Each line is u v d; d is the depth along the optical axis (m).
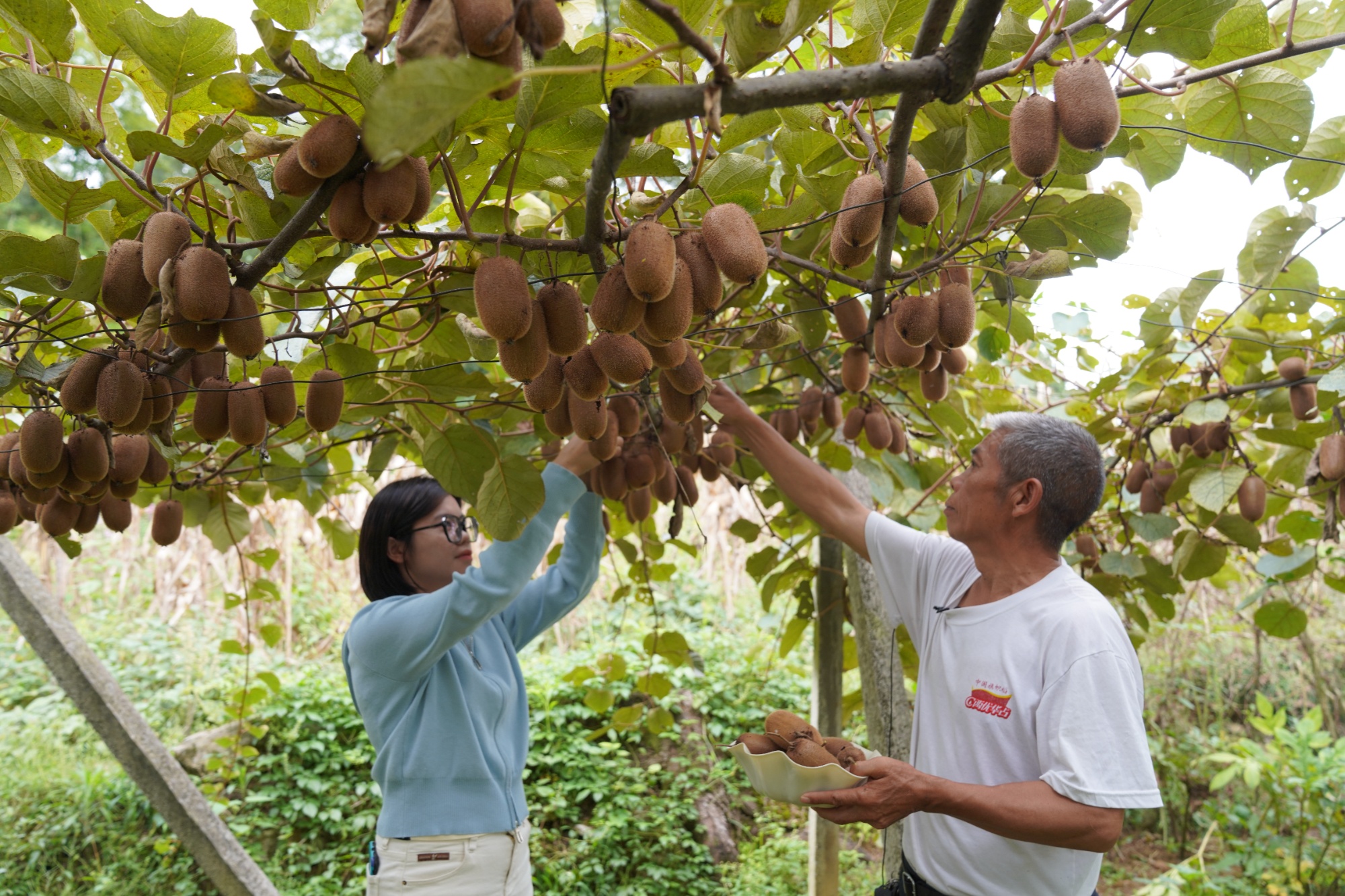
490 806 2.39
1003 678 2.04
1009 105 1.61
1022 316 2.60
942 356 2.21
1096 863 2.03
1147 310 2.96
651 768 5.77
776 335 2.33
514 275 1.26
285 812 5.42
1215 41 1.75
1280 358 2.98
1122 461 3.96
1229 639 6.80
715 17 1.49
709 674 6.95
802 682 6.93
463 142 1.41
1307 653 5.80
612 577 8.29
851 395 3.02
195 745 5.84
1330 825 4.84
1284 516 3.47
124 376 1.46
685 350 1.45
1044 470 2.10
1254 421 3.33
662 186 2.09
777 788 1.88
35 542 8.69
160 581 7.88
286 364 2.22
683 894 5.07
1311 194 2.14
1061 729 1.88
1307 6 1.93
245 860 3.95
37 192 1.48
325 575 8.11
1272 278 2.73
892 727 3.35
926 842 2.15
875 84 1.07
